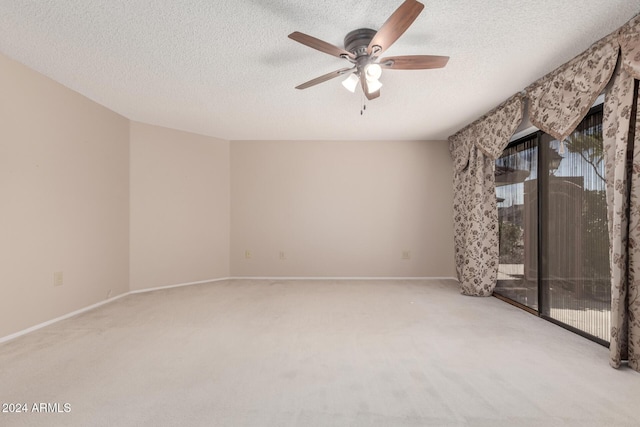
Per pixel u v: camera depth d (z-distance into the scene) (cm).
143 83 280
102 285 340
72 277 299
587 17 186
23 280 252
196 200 444
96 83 281
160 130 410
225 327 268
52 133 276
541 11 181
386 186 478
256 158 479
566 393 168
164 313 307
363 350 223
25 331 253
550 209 286
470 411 153
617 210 193
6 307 239
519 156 338
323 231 479
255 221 479
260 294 382
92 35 206
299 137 466
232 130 431
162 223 412
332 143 479
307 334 253
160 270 411
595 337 238
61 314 287
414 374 189
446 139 474
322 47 181
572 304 262
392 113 359
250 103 328
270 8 178
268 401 162
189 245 438
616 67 198
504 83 279
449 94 303
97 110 330
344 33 203
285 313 308
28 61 243
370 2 174
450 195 475
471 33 202
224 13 182
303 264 478
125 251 377
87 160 317
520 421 146
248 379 183
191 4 175
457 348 226
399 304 339
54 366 197
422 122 392
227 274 476
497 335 251
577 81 224
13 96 242
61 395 166
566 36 206
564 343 235
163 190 413
